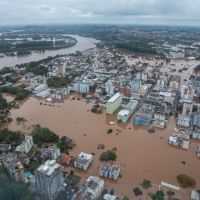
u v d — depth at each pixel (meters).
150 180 156.00
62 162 172.00
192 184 150.38
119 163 173.50
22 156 177.12
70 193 142.62
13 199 127.38
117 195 142.38
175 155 186.00
